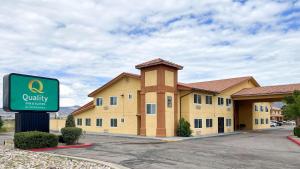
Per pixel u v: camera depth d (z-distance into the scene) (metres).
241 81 45.78
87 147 21.16
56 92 22.30
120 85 37.75
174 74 33.50
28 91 20.59
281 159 16.09
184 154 17.62
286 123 86.31
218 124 39.50
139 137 30.50
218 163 14.47
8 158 13.08
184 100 33.97
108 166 12.30
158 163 14.20
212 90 37.31
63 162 12.70
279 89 40.72
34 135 19.22
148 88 32.91
